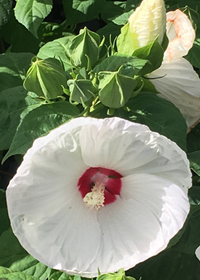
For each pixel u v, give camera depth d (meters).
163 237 0.35
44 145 0.30
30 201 0.32
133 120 0.42
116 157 0.35
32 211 0.33
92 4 0.62
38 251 0.34
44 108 0.39
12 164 0.69
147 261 0.54
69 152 0.33
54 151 0.32
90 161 0.35
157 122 0.42
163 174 0.35
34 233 0.34
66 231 0.35
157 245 0.35
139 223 0.36
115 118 0.30
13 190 0.31
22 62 0.52
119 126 0.30
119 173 0.37
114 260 0.36
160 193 0.35
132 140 0.32
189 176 0.34
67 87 0.41
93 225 0.37
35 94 0.43
